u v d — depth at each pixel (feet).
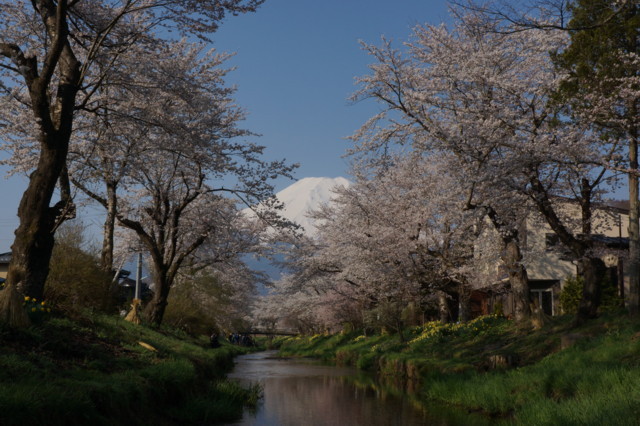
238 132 70.74
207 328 125.59
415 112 60.13
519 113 55.83
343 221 94.17
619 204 102.89
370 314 110.52
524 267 71.00
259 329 314.55
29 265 39.37
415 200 77.71
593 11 41.78
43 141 40.06
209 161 64.03
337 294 132.46
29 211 39.88
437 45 62.23
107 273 64.13
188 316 107.24
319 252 108.58
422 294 90.79
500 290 92.68
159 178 75.20
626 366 36.83
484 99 57.16
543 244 102.32
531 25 31.73
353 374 86.58
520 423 33.99
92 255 64.28
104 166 61.36
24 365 26.18
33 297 39.32
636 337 43.96
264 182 70.59
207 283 131.23
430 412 47.32
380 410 49.39
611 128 50.49
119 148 61.00
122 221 74.08
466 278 81.10
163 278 77.56
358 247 83.46
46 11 43.19
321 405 52.80
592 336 50.26
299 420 44.32
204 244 96.02
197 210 83.20
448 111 60.18
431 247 82.38
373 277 86.17
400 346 87.92
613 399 30.32
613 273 92.12
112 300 63.57
